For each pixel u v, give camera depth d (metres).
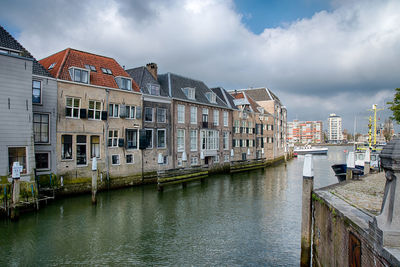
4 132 14.70
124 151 23.38
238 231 13.06
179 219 14.87
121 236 12.42
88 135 20.81
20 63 15.44
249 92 56.75
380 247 4.26
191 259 10.26
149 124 26.02
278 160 55.34
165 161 27.75
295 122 167.38
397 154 4.05
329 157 65.12
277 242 11.76
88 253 10.70
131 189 22.72
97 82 21.92
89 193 20.58
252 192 21.98
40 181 17.98
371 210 6.66
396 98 21.39
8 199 14.31
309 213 9.11
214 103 35.53
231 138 38.88
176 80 32.28
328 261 7.34
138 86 25.84
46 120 18.66
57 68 20.38
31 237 12.12
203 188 23.66
